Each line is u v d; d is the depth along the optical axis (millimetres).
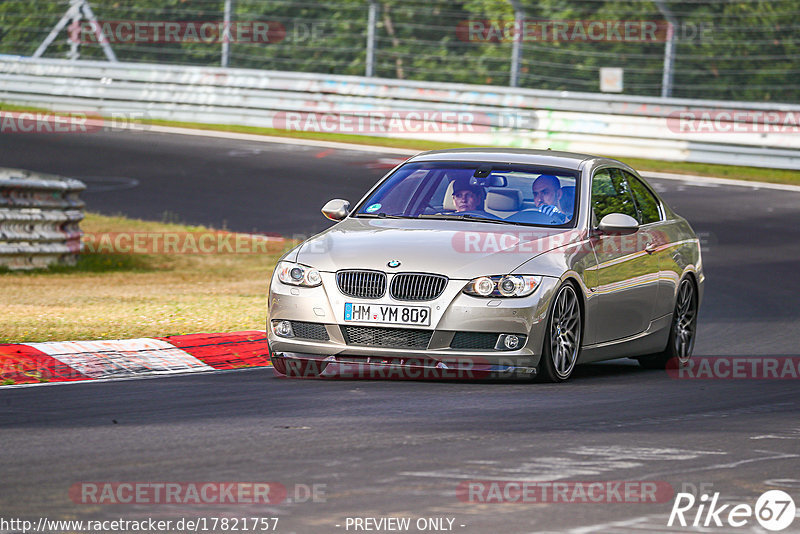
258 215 60438
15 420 20172
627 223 26141
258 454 17516
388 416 20719
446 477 16172
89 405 21750
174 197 64438
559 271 24781
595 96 80375
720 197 67125
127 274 46688
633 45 106625
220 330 31469
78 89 91688
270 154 77688
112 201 63000
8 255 45781
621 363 30641
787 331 35656
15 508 14375
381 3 91062
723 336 34688
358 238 25375
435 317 23859
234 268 49000
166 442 18359
